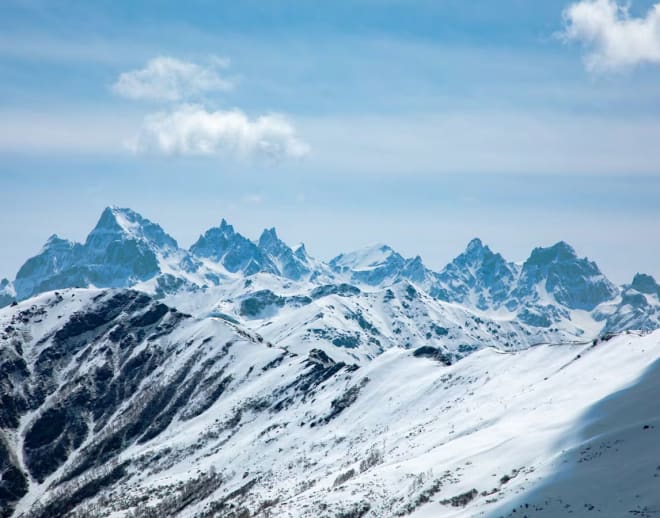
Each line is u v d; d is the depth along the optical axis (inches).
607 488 5738.2
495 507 6077.8
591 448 6614.2
